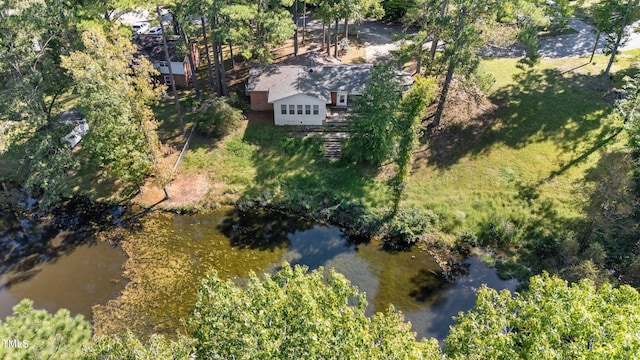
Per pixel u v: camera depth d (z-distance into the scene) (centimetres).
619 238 2691
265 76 3862
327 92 3650
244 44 3562
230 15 3172
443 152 3378
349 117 3291
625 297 1453
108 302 2434
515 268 2648
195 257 2712
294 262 2705
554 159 3247
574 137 3378
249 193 3136
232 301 1395
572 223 2814
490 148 3366
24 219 2964
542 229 2820
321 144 3462
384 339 1370
